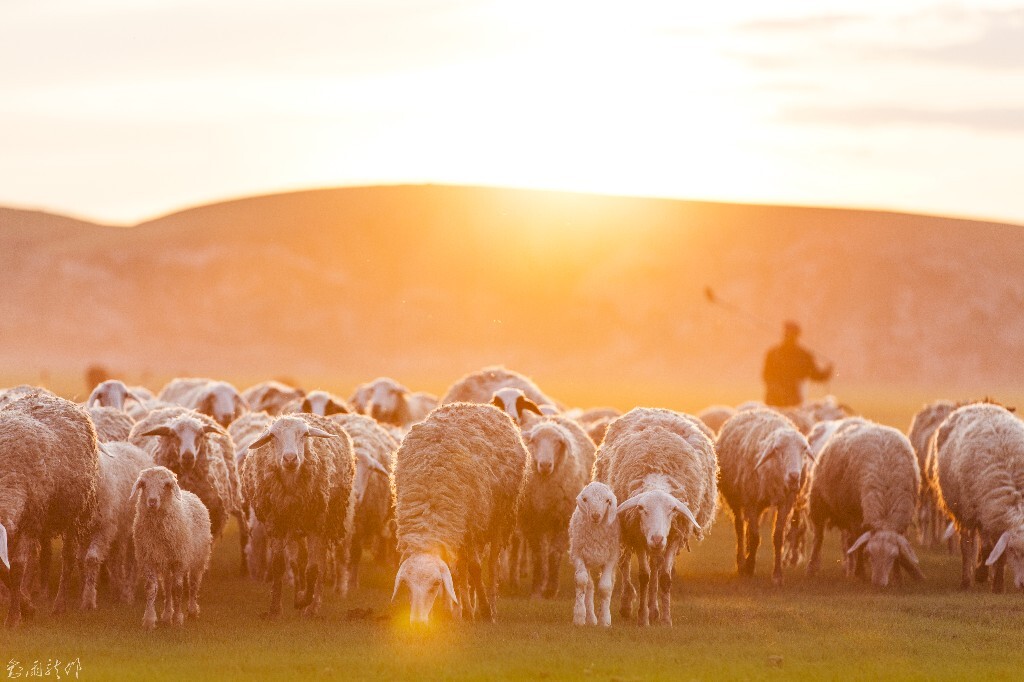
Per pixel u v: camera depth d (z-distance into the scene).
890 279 127.12
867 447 18.97
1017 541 17.08
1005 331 123.00
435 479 14.68
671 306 126.38
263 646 13.25
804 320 123.56
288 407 21.70
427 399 29.20
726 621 14.97
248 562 18.86
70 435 15.05
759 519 19.16
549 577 17.30
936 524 22.81
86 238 144.00
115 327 123.94
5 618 14.95
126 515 16.30
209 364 120.25
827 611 15.66
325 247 136.75
